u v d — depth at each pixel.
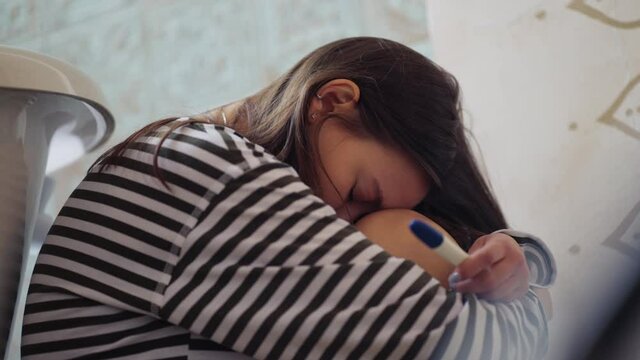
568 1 1.30
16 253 0.81
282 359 0.67
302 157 0.82
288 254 0.69
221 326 0.68
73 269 0.74
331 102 0.85
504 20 1.33
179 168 0.73
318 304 0.68
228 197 0.71
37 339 0.74
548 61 1.30
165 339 0.71
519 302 0.78
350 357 0.67
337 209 0.84
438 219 0.99
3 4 2.08
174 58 1.83
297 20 1.69
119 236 0.73
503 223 1.01
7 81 0.77
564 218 1.25
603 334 0.47
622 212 1.21
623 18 1.27
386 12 1.58
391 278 0.69
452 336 0.68
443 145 0.90
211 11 1.80
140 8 1.89
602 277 0.52
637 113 1.24
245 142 0.76
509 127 1.30
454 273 0.74
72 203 0.78
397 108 0.87
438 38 1.37
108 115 0.89
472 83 1.33
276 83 0.94
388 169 0.84
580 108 1.27
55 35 1.99
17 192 0.81
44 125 0.85
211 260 0.70
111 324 0.72
